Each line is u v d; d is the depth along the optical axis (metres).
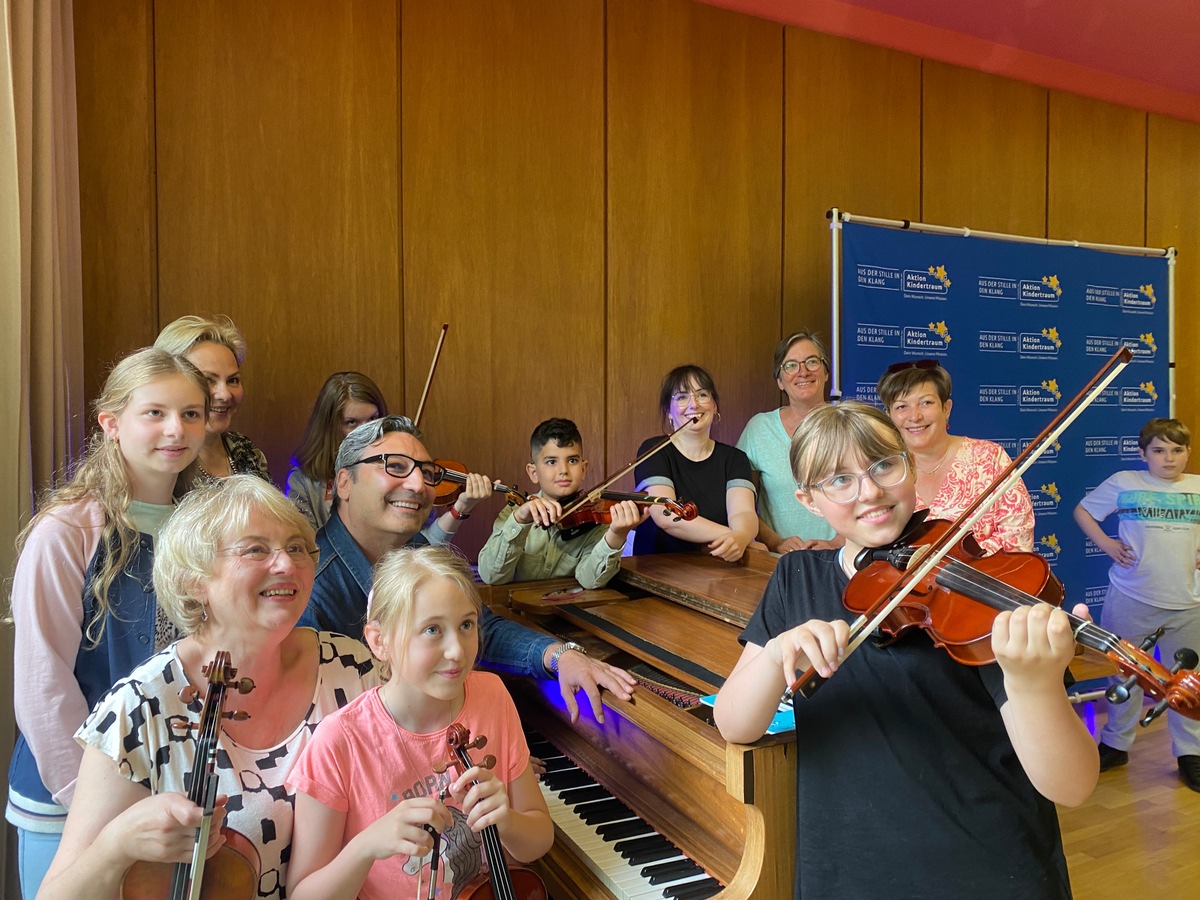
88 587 1.53
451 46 3.41
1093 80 4.89
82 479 1.61
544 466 2.73
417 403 3.41
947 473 2.58
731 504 3.00
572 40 3.63
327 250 3.22
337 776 1.25
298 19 3.14
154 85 2.93
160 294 2.97
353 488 1.82
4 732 2.14
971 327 4.18
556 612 2.14
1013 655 0.98
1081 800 1.06
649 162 3.82
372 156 3.29
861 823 1.16
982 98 4.58
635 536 3.06
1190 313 5.37
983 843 1.13
